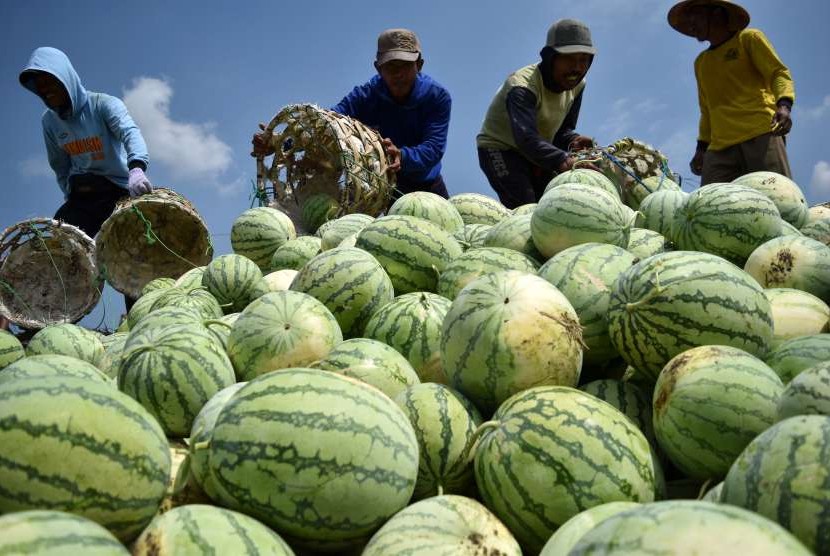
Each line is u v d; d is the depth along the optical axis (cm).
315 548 100
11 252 323
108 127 345
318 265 172
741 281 128
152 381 131
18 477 83
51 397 87
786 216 217
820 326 146
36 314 321
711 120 340
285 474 95
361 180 288
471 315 126
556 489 102
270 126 315
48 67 324
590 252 156
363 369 132
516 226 199
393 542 95
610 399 129
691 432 110
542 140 305
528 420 108
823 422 83
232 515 90
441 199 240
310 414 97
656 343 128
